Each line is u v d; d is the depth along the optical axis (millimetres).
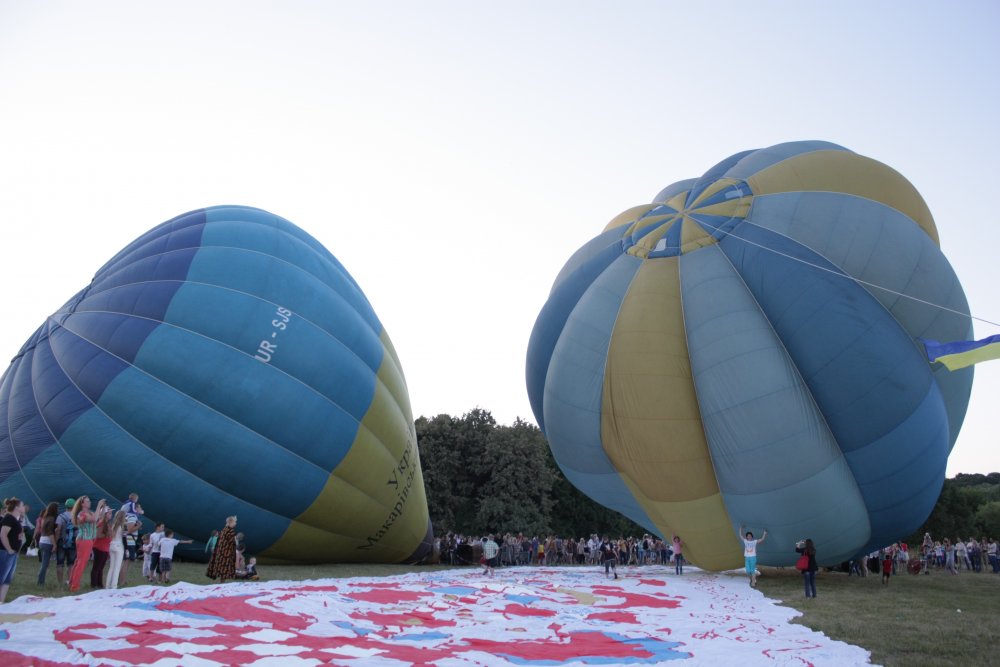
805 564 15109
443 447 49094
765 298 17500
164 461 16469
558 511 56906
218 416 16891
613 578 19984
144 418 16328
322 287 20031
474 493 49906
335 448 18453
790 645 8844
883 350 16422
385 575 18266
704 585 17578
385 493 20281
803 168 18969
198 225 19406
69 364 16953
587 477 21047
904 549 29016
